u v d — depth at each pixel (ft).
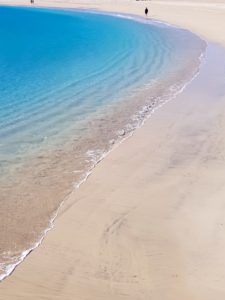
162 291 30.91
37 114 66.13
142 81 82.74
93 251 35.42
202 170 47.50
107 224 38.78
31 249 35.96
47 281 32.40
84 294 31.09
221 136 56.24
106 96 74.13
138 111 66.49
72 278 32.60
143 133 58.18
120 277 32.50
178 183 45.03
